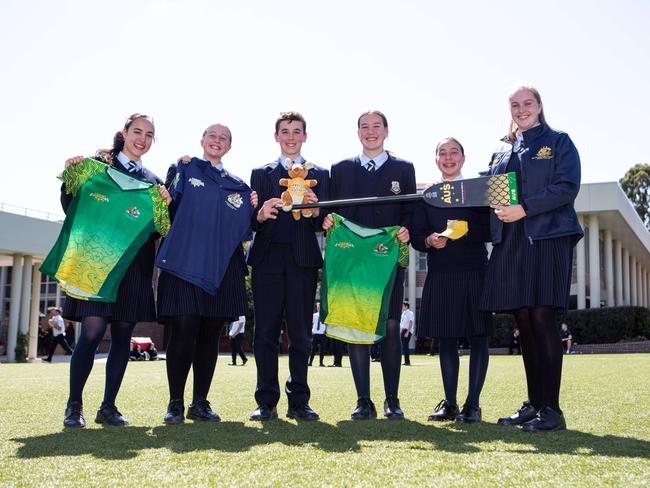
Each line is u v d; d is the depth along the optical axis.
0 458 2.80
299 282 4.52
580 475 2.41
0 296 35.19
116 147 4.48
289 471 2.51
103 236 4.09
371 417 4.39
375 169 4.77
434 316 4.52
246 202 4.46
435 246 4.36
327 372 10.62
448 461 2.69
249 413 4.65
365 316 4.39
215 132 4.47
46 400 5.34
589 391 5.89
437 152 4.89
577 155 3.90
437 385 7.15
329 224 4.51
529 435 3.43
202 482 2.34
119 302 4.23
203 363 4.38
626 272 36.88
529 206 3.75
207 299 4.27
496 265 3.94
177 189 4.21
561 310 3.84
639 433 3.48
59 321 20.14
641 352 22.06
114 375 4.17
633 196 53.97
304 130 4.79
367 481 2.34
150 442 3.22
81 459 2.77
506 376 8.44
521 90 4.04
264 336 4.48
